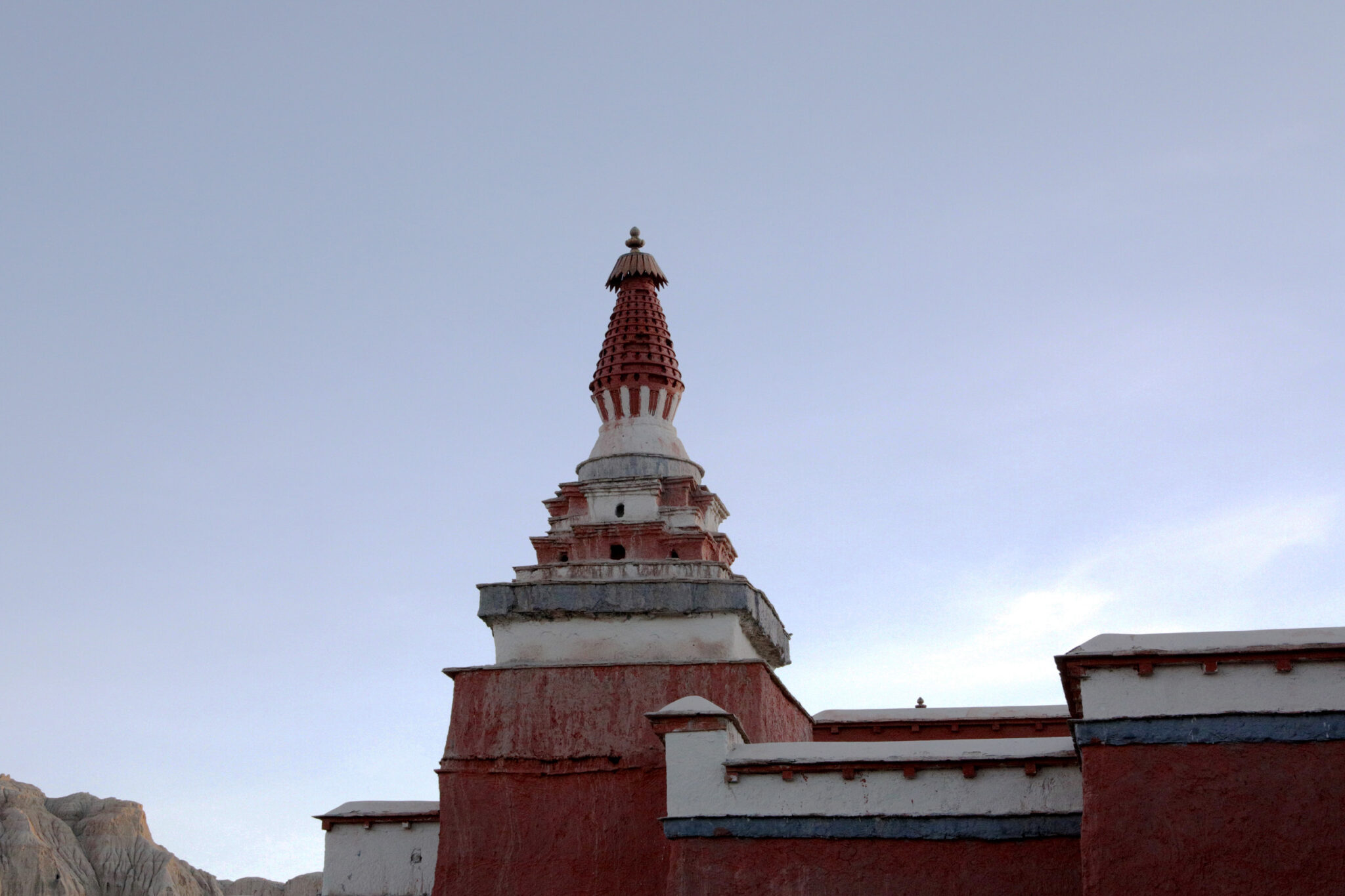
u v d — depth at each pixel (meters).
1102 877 17.16
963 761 19.98
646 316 32.72
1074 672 18.27
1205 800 17.20
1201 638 18.08
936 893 19.44
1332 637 17.64
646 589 26.33
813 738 30.78
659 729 21.33
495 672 25.55
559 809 24.14
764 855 20.20
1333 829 16.66
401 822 27.75
